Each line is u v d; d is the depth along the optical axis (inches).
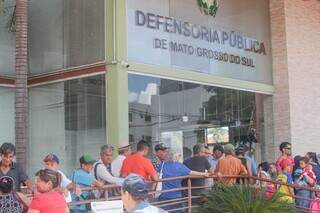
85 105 519.8
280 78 690.8
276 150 676.7
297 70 699.4
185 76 573.9
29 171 556.4
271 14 704.4
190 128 576.4
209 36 613.9
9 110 560.4
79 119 524.4
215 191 390.0
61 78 542.3
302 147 689.6
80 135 522.3
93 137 511.2
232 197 381.4
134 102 514.9
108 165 358.3
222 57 627.8
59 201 233.3
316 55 738.2
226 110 625.3
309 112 710.5
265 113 685.3
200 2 608.4
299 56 706.2
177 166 386.6
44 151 551.5
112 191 336.5
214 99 610.9
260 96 679.7
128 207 171.0
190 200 389.4
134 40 522.6
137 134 514.3
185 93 573.9
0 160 290.2
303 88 705.6
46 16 561.3
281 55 692.1
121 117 494.6
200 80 592.4
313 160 520.7
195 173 390.3
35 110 563.8
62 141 537.3
